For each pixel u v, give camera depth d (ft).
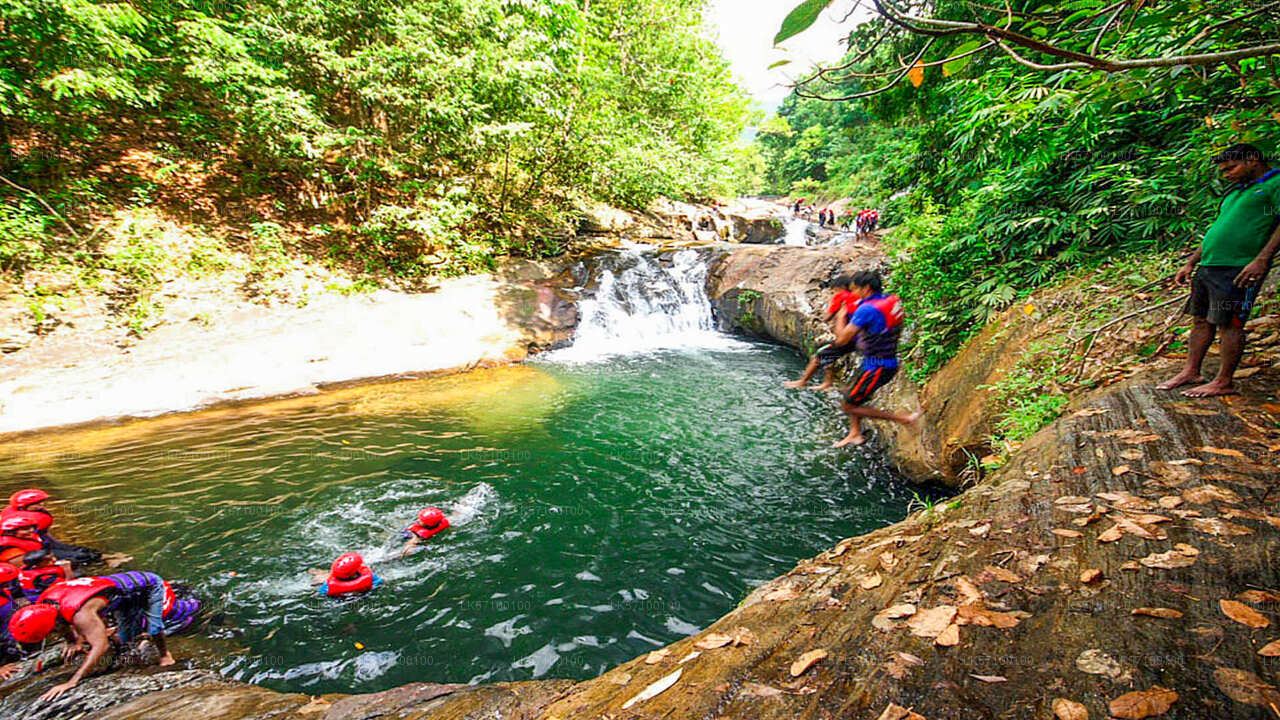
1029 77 17.90
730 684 6.24
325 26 37.73
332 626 13.12
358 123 42.42
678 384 32.73
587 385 32.35
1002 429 15.84
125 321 29.12
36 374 25.20
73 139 34.91
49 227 30.60
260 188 42.09
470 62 37.11
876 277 11.16
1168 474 8.98
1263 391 11.10
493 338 38.42
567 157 49.24
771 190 167.22
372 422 25.61
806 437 25.04
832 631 6.97
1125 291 18.08
